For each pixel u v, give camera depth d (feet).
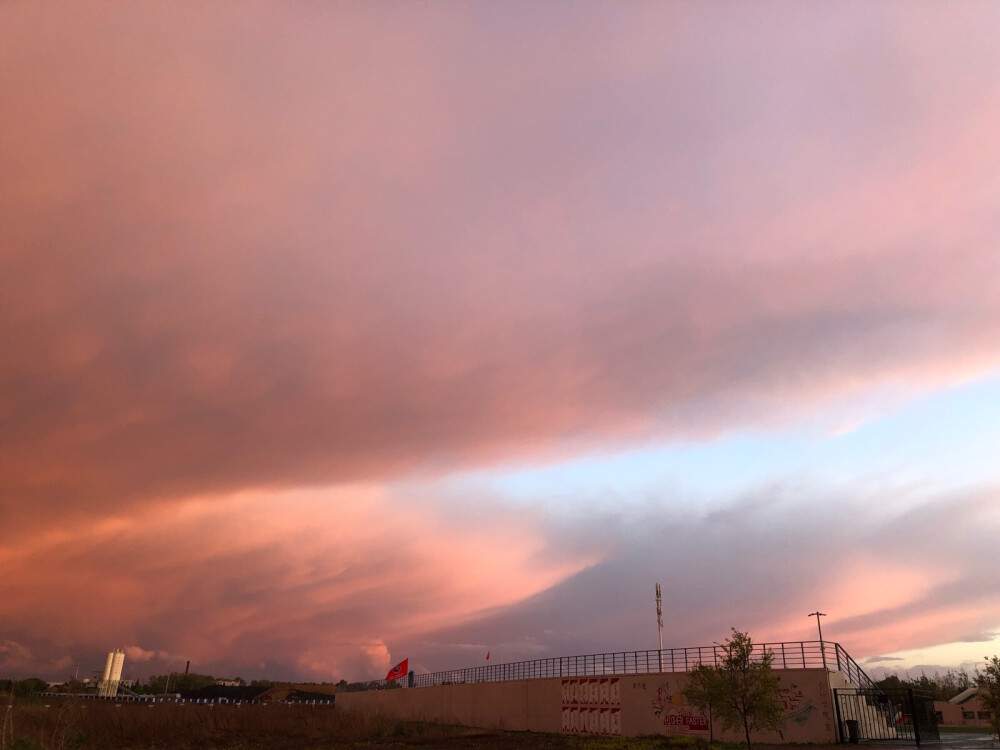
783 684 128.88
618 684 163.94
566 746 135.85
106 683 474.49
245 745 147.02
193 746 143.33
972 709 245.45
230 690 491.31
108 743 137.69
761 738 128.57
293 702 413.39
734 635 101.76
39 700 186.29
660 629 217.15
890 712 135.85
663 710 151.43
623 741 141.38
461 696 227.20
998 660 123.03
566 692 180.45
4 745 97.35
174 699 440.86
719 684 98.48
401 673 292.40
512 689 202.49
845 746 116.06
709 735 138.72
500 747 137.08
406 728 197.16
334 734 176.55
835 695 124.88
